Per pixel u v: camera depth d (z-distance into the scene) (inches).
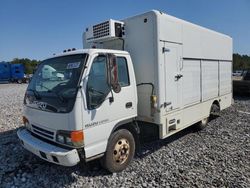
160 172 168.1
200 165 179.2
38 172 170.7
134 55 187.8
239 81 555.5
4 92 829.8
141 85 186.7
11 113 400.5
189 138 245.1
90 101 142.6
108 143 157.1
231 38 327.9
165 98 187.6
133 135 184.4
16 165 182.4
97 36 193.6
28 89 176.7
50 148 142.2
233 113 364.8
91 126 143.6
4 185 154.0
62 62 157.8
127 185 151.1
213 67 278.5
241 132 263.6
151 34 176.7
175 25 197.9
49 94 152.5
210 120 318.0
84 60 144.4
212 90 279.3
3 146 225.5
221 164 180.2
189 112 229.8
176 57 201.2
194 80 235.5
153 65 178.4
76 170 171.8
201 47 246.4
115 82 149.6
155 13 173.8
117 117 161.0
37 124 159.5
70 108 136.3
